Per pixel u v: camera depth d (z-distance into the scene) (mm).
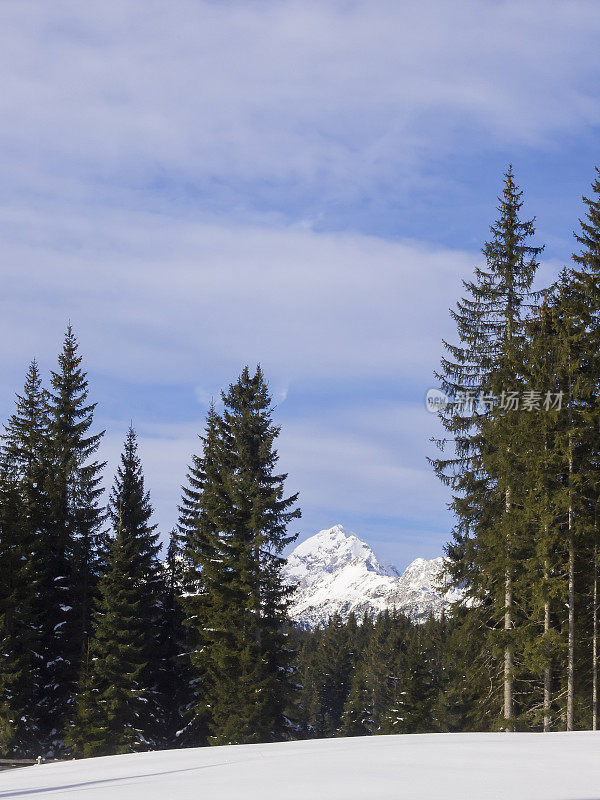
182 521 59562
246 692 44375
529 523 35844
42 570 54438
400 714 68938
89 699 46906
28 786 20609
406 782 13617
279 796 12836
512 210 40812
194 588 54812
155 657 53031
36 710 50531
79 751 46562
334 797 12398
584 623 36562
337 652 133375
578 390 34562
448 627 41156
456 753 17812
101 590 49188
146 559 53625
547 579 33656
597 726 35281
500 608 36125
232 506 49156
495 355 39594
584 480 34281
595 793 12133
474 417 39031
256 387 53750
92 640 48719
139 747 46125
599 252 38531
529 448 35375
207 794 13703
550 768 14969
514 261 39938
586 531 33156
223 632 45781
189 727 50469
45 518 55656
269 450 50812
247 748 24469
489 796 11953
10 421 58906
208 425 60656
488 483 38500
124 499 56406
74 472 58469
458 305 40531
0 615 48125
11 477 53094
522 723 34969
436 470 39031
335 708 124250
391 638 129750
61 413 60031
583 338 35719
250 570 46312
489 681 37875
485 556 37500
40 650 53000
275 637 46125
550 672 35688
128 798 14023
